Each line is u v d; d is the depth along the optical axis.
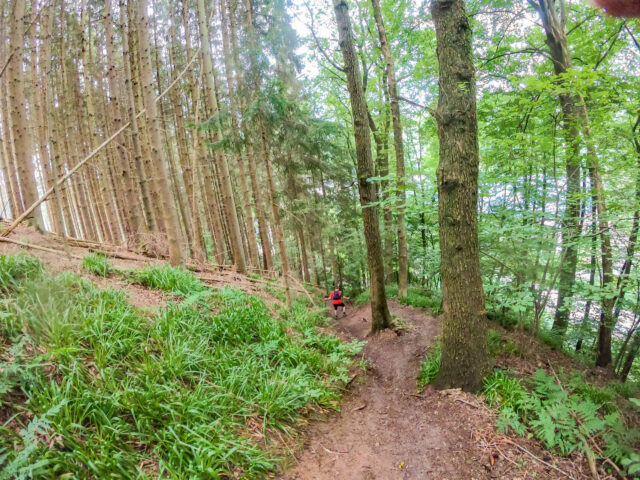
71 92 11.81
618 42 7.35
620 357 6.40
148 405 3.20
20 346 3.01
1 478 2.15
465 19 4.20
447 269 4.59
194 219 10.85
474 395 4.41
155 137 7.09
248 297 6.95
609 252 6.09
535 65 8.33
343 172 11.48
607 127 5.80
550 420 3.61
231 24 9.54
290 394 4.27
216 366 4.25
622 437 3.25
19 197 9.84
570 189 6.11
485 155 7.04
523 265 5.84
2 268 4.04
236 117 6.78
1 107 9.59
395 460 3.61
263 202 13.70
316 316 8.58
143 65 6.85
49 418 2.69
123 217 12.99
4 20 8.94
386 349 6.72
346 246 13.76
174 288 6.00
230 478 2.97
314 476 3.32
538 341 6.43
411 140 16.22
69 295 4.09
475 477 3.25
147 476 2.69
